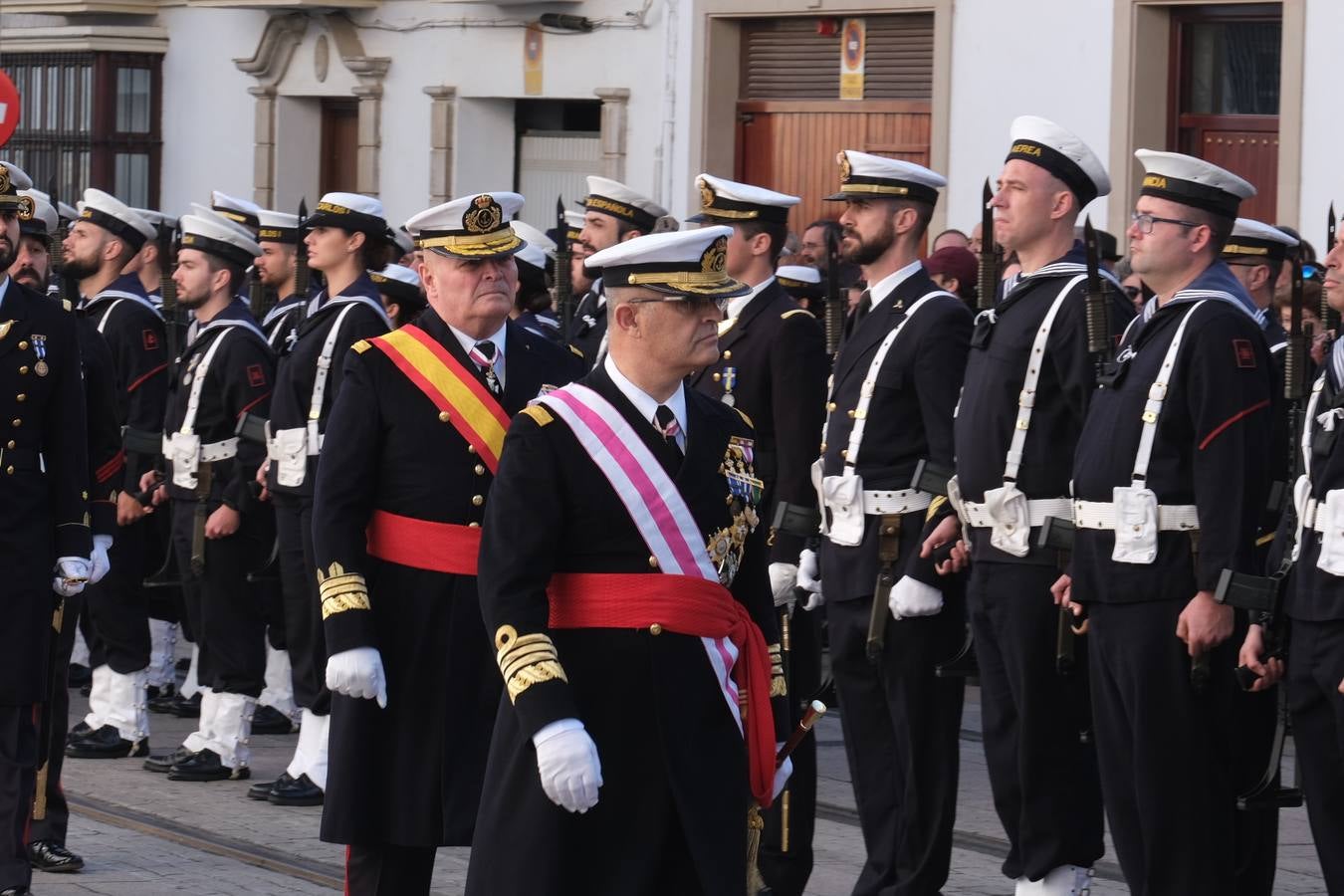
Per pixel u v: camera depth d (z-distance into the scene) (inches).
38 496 355.9
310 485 447.2
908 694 360.2
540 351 331.6
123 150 1131.3
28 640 351.6
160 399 518.3
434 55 976.9
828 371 373.1
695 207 872.9
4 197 351.3
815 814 410.3
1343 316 332.2
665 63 880.3
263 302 596.7
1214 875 317.4
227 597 479.8
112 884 384.8
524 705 245.1
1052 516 335.0
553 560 253.3
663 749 251.1
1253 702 321.4
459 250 318.3
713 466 259.8
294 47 1047.6
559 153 952.9
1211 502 308.5
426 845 311.9
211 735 481.4
